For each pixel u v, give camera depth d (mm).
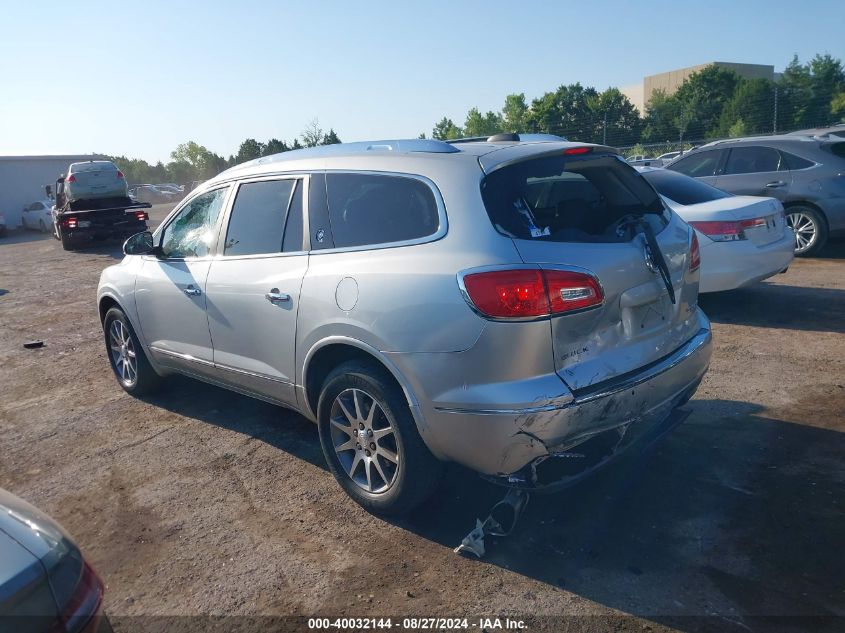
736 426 4617
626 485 3947
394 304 3373
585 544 3428
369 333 3480
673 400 3672
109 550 3672
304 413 4184
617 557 3311
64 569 2135
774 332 6637
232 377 4613
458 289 3170
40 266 16719
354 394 3711
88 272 14828
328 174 4004
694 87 62969
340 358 3936
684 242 3863
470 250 3219
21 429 5496
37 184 34438
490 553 3410
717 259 6965
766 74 99125
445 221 3369
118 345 6055
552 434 3064
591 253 3236
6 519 2240
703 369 3893
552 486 3252
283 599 3182
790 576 3098
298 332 3932
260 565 3447
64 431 5375
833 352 5945
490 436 3139
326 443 3977
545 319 3061
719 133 48281
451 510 3824
